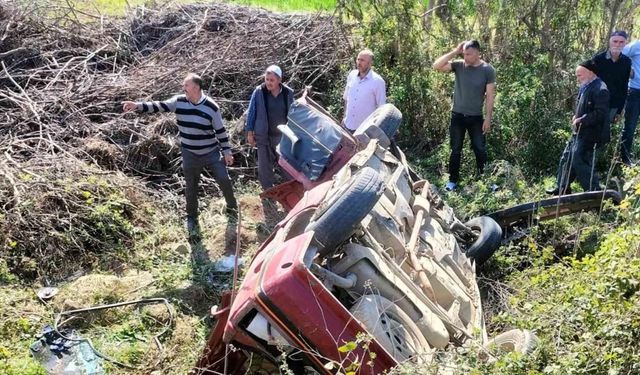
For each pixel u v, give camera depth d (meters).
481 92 7.64
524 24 9.68
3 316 5.22
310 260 3.83
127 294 5.66
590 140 7.02
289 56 10.09
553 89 9.16
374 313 3.77
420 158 9.14
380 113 6.51
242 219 7.03
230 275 6.09
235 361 4.47
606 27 10.12
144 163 7.82
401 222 4.83
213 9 11.44
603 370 3.36
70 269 6.01
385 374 3.46
